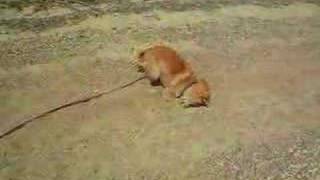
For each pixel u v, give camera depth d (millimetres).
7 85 1555
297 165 1367
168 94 1551
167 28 1960
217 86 1646
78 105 1502
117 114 1483
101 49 1789
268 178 1320
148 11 2072
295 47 1932
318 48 1944
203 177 1301
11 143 1341
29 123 1411
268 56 1852
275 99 1615
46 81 1594
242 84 1670
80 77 1628
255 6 2217
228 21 2062
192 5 2164
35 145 1345
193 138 1422
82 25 1927
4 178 1238
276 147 1419
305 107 1594
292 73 1760
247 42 1927
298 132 1483
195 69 1718
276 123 1513
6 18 1931
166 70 1540
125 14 2029
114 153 1345
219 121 1494
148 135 1418
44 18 1954
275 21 2113
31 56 1712
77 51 1765
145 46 1816
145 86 1611
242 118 1517
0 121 1405
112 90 1579
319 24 2129
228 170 1329
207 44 1881
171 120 1480
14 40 1793
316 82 1723
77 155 1328
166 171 1306
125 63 1722
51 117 1442
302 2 2311
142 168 1308
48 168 1280
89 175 1272
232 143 1419
